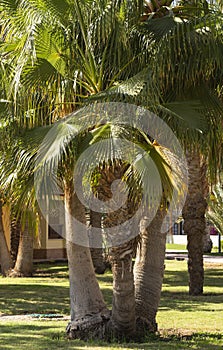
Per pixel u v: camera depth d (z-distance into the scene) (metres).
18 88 10.23
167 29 10.17
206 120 10.38
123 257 11.12
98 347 10.70
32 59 9.91
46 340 11.48
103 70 10.47
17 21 10.52
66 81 10.62
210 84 10.58
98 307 11.67
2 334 12.26
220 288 21.98
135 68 10.43
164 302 18.03
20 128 10.84
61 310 16.58
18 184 10.61
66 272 28.69
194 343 11.41
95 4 10.03
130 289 11.22
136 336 11.55
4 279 25.22
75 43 10.36
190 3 11.16
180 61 10.01
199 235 19.70
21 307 17.08
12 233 28.67
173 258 38.50
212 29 9.91
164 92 10.38
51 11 10.26
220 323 14.20
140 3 10.20
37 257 35.12
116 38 10.12
